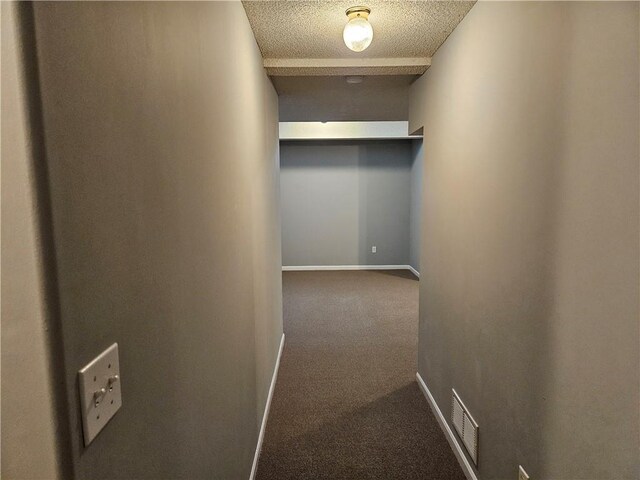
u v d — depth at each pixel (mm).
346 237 7316
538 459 1276
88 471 549
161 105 814
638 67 838
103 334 587
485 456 1706
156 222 786
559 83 1123
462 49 1926
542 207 1224
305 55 2416
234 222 1508
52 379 482
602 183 953
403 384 2934
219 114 1292
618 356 915
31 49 446
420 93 2773
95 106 567
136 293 698
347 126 6457
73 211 516
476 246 1777
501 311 1529
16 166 452
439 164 2350
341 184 7230
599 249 969
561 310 1135
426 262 2699
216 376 1240
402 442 2232
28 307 472
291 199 7246
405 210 7258
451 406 2170
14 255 466
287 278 6660
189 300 986
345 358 3406
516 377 1416
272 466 2039
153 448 771
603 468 974
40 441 492
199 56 1079
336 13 1850
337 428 2373
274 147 3041
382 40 2197
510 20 1426
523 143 1339
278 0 1708
